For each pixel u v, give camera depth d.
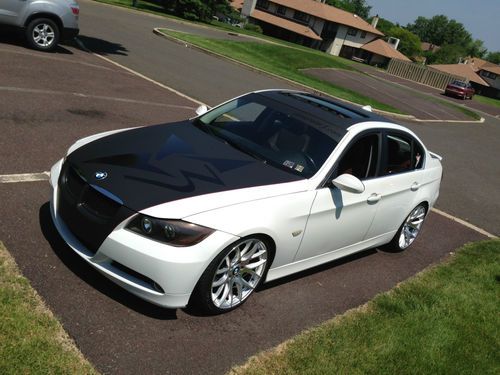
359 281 5.41
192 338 3.68
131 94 10.66
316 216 4.43
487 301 5.53
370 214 5.23
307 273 5.21
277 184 4.24
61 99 8.64
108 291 3.88
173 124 5.11
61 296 3.66
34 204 4.88
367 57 83.94
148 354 3.39
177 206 3.62
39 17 11.80
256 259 4.14
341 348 3.99
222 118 5.23
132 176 3.86
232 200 3.85
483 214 9.55
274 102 5.34
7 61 10.05
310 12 76.81
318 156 4.67
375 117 5.61
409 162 5.86
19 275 3.74
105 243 3.59
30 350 3.07
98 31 19.17
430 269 6.22
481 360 4.34
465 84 49.88
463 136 20.80
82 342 3.30
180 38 24.94
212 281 3.76
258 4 77.50
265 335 3.97
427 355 4.18
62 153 6.37
